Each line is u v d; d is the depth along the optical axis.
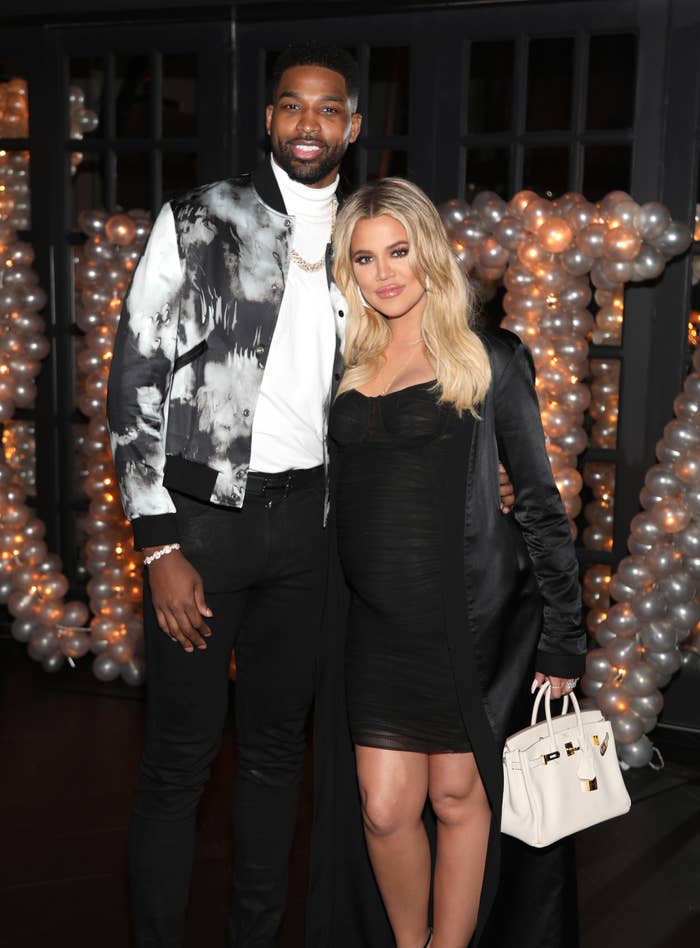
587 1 3.87
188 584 2.08
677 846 3.18
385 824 2.19
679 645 3.96
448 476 2.13
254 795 2.39
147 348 2.07
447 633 2.14
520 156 4.05
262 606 2.29
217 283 2.11
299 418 2.20
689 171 3.82
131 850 2.26
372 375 2.23
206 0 4.16
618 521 4.09
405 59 5.30
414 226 2.13
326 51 2.16
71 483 4.82
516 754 2.22
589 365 4.15
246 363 2.13
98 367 4.21
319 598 2.30
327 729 2.34
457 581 2.13
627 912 2.80
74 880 2.91
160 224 2.11
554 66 6.23
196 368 2.12
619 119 6.17
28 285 4.38
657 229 3.46
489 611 2.15
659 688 4.06
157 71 4.46
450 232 3.75
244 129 4.39
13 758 3.71
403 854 2.23
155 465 2.08
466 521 2.14
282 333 2.17
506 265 3.84
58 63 4.57
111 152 4.57
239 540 2.17
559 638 2.26
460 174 4.14
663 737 4.01
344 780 2.37
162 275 2.09
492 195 3.73
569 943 2.39
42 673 4.58
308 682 2.35
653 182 3.87
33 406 4.81
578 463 4.14
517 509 2.21
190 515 2.15
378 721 2.18
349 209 2.19
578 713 2.29
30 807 3.34
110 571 4.29
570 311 3.74
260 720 2.36
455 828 2.23
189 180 6.30
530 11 3.96
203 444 2.12
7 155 4.75
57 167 4.64
